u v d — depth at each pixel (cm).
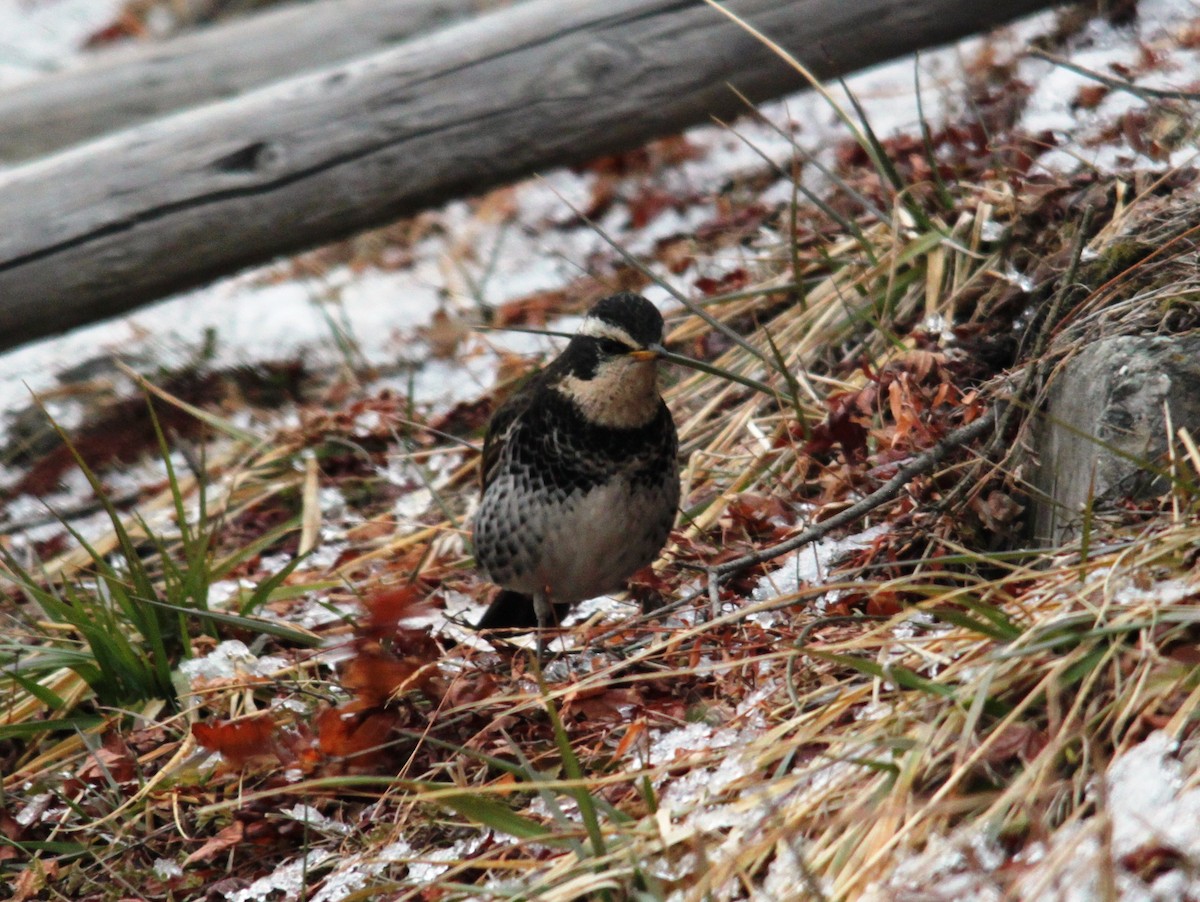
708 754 722
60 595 1179
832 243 1293
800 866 586
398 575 1123
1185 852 556
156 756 926
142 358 1552
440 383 1432
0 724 995
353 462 1323
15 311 1323
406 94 1357
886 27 1385
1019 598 736
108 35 2353
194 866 830
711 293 1314
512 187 1695
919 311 1134
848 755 658
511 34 1371
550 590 959
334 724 834
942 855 606
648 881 636
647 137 1396
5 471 1448
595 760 784
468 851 743
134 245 1332
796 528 967
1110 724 640
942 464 916
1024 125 1322
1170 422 768
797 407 995
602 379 884
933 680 684
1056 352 878
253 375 1506
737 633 851
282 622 1049
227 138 1345
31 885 823
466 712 838
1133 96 1273
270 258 1387
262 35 1822
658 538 938
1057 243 1083
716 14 1366
